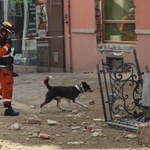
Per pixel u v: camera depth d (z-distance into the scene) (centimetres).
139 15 1781
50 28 2034
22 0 2083
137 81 1066
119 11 1891
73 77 1825
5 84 1208
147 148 889
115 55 1861
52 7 2020
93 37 1922
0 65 1200
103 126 1066
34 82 1770
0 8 2139
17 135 1009
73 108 1306
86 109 1284
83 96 1455
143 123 956
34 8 2062
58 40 2020
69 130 1045
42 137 973
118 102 1277
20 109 1309
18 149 903
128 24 1866
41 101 1424
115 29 1905
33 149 898
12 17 2108
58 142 945
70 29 1988
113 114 1152
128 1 1859
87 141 950
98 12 1917
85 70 1955
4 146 926
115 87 1152
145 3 1759
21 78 1872
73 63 1995
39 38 2052
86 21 1933
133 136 967
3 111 1280
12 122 1129
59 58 2025
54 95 1259
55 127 1076
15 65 2092
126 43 1870
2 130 1053
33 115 1221
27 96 1514
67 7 1981
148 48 1764
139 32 1783
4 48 1181
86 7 1928
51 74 1959
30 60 2078
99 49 1903
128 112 1084
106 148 897
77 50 1973
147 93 986
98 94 1477
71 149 894
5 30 1185
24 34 2086
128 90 1425
